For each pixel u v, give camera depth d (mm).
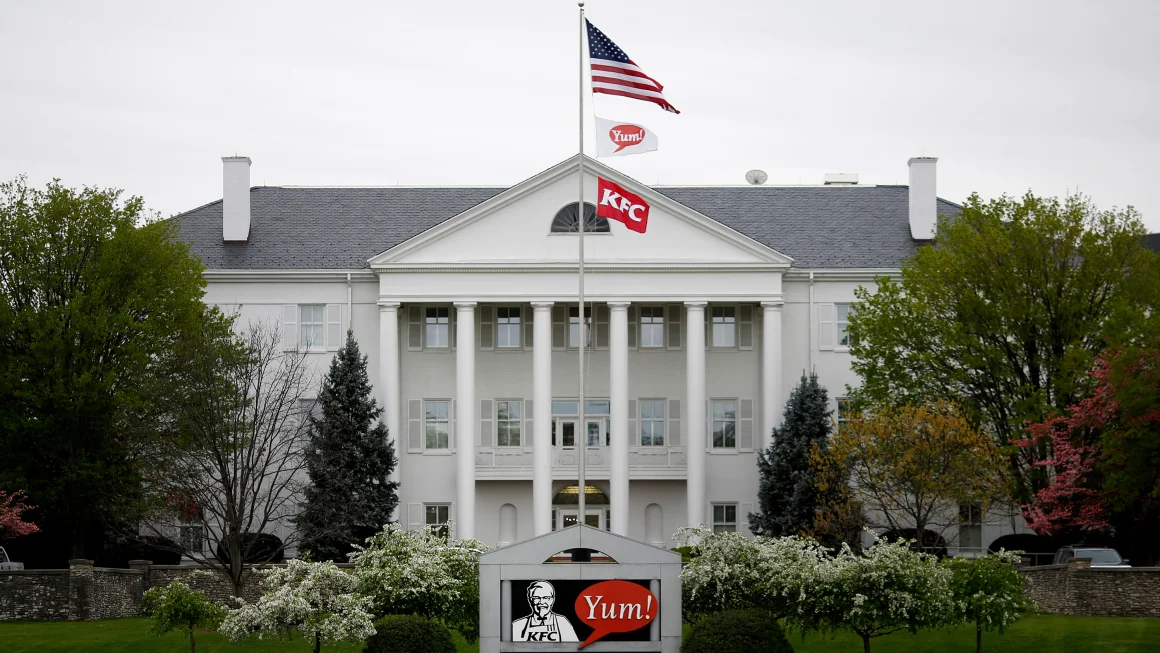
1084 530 56531
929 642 42625
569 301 67562
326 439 62344
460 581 39688
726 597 38688
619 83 46469
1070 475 54281
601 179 49656
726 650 35375
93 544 61156
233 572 50281
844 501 57344
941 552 62188
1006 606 38688
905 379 59875
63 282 59125
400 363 69750
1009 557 39812
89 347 57938
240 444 56156
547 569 35562
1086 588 46625
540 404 66938
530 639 35438
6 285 58719
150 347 58500
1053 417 55000
